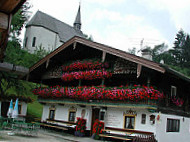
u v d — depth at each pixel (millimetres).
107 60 15398
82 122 15891
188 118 16562
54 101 18172
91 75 15547
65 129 16156
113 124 14703
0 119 15727
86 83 18281
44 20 49906
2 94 20250
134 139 12359
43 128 18797
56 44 51094
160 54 66375
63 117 18359
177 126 15148
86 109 16578
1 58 3850
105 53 14375
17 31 25203
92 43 15086
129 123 13977
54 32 50594
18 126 13477
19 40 25953
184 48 61344
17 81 20891
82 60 17438
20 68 4965
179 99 15219
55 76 19172
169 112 14227
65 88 16922
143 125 13227
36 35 47094
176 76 13180
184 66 57438
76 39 16203
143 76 13164
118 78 15750
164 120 13641
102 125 14969
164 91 14031
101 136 14500
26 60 28609
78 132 15633
